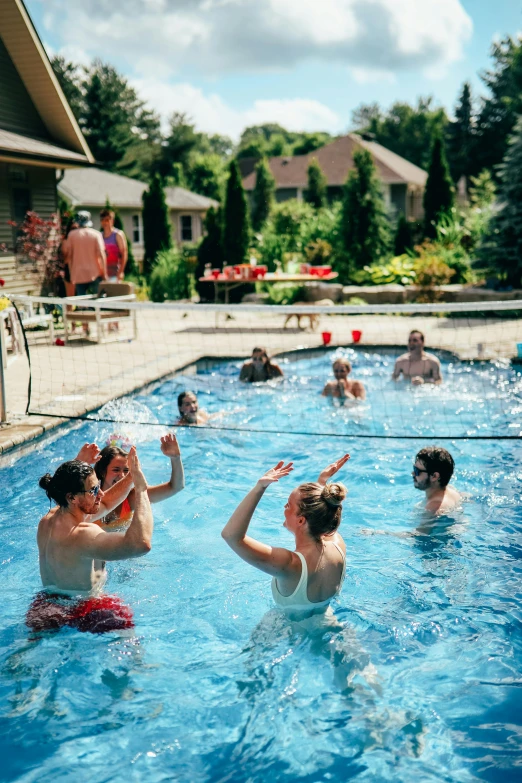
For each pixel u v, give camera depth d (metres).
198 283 22.98
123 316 13.50
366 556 4.84
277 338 14.48
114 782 2.78
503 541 5.07
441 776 2.77
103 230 16.30
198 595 4.31
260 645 3.70
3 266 15.65
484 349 12.54
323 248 25.72
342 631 3.82
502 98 65.75
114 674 3.48
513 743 2.95
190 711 3.20
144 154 63.78
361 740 2.99
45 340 13.33
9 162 16.03
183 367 11.21
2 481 6.35
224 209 23.45
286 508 3.89
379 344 13.32
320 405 9.30
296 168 53.66
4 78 16.12
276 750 2.95
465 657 3.60
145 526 3.66
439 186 25.66
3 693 3.33
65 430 7.75
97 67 70.38
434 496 5.77
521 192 19.73
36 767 2.86
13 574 4.55
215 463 7.04
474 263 20.53
